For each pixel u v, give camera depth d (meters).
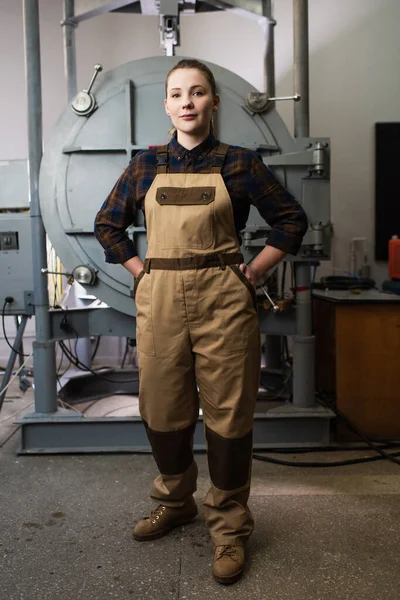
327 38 3.70
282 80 3.71
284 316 2.50
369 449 2.47
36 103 2.39
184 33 3.73
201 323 1.44
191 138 1.46
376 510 1.88
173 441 1.59
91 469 2.25
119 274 2.34
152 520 1.69
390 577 1.49
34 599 1.41
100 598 1.41
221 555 1.49
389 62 3.71
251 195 1.48
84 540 1.69
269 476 2.19
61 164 2.31
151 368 1.51
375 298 2.58
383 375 2.57
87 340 3.52
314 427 2.48
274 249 1.50
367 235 3.80
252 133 2.31
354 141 3.74
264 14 2.90
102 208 1.61
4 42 3.71
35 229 2.41
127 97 2.27
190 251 1.42
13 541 1.69
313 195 2.33
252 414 1.52
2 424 2.84
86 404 3.16
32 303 2.54
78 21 2.79
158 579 1.49
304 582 1.47
